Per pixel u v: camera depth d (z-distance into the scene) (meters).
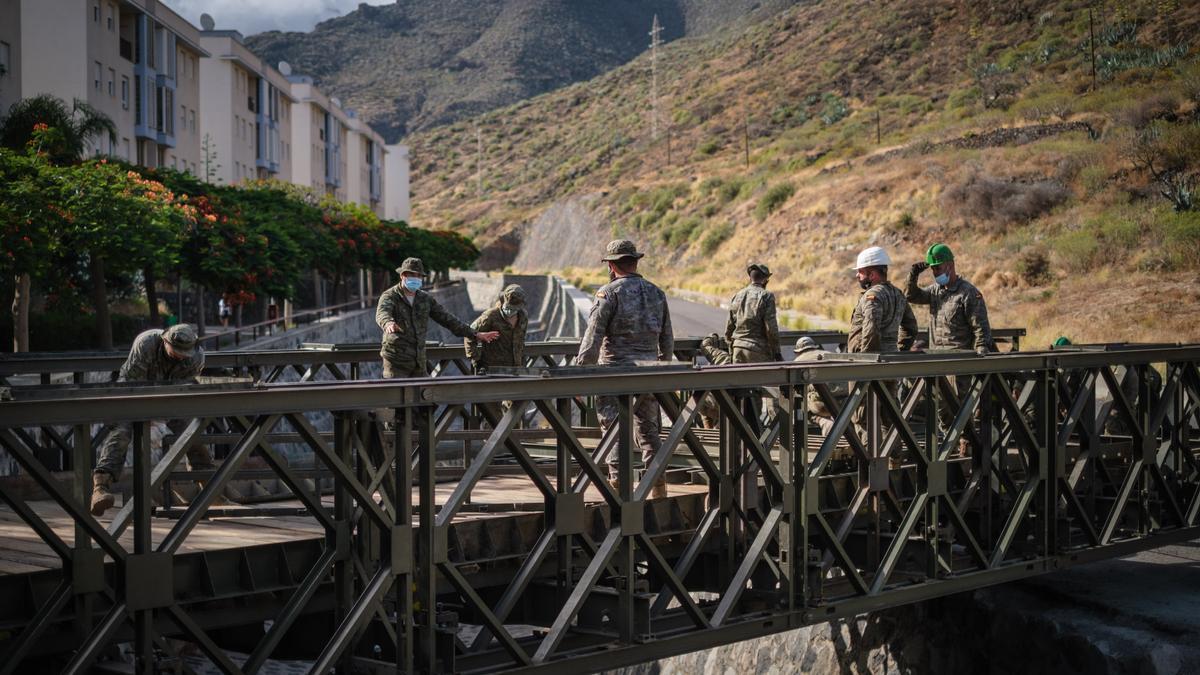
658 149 113.44
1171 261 34.41
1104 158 45.38
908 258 46.09
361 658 5.16
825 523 6.54
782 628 6.35
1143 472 8.66
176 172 35.50
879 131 74.75
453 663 5.16
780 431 6.32
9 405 3.78
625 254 7.18
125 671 4.80
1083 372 8.16
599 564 5.54
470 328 9.12
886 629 9.03
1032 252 39.12
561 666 5.44
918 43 98.62
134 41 53.50
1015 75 72.00
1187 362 9.11
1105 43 69.38
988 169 49.94
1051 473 7.91
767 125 100.81
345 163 101.38
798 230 57.00
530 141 171.00
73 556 4.16
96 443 8.13
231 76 68.31
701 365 5.95
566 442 5.36
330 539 4.98
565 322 45.75
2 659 4.04
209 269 31.66
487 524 5.91
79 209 24.91
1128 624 7.64
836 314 39.78
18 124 31.09
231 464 4.41
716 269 62.22
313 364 8.98
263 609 5.31
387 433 6.45
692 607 5.96
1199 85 49.03
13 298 29.33
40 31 46.38
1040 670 7.81
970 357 7.20
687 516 6.79
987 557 7.69
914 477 8.05
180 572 4.96
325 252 46.84
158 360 6.85
